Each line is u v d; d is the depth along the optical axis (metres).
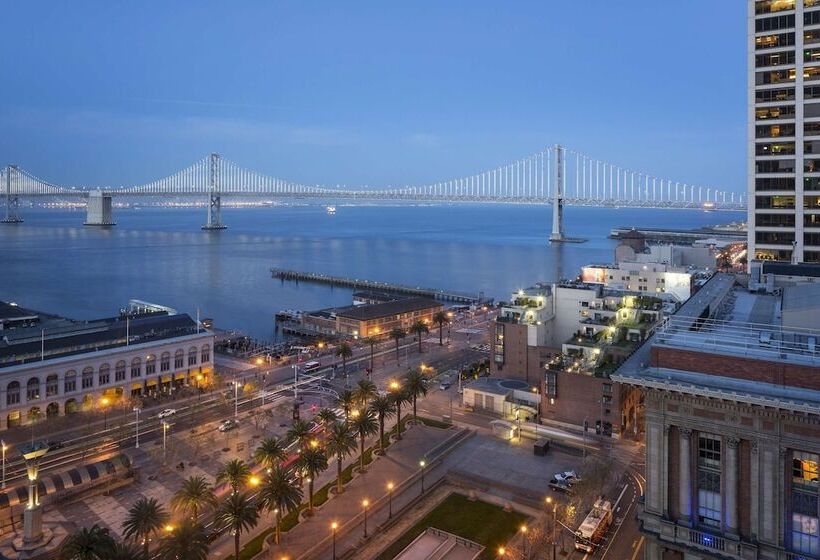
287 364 181.62
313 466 92.50
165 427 118.50
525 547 82.62
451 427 128.12
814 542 47.00
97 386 143.12
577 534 83.94
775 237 162.25
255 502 87.88
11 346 139.88
